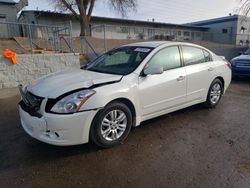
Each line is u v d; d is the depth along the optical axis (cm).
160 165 276
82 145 322
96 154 300
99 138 300
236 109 499
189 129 384
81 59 996
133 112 341
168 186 238
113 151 309
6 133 367
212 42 2506
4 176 254
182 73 404
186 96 420
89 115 283
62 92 279
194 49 450
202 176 254
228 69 519
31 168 269
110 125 312
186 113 466
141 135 360
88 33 2072
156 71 338
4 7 2036
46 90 290
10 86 726
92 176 254
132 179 249
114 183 242
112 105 307
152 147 321
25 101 312
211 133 368
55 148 315
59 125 268
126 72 347
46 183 242
